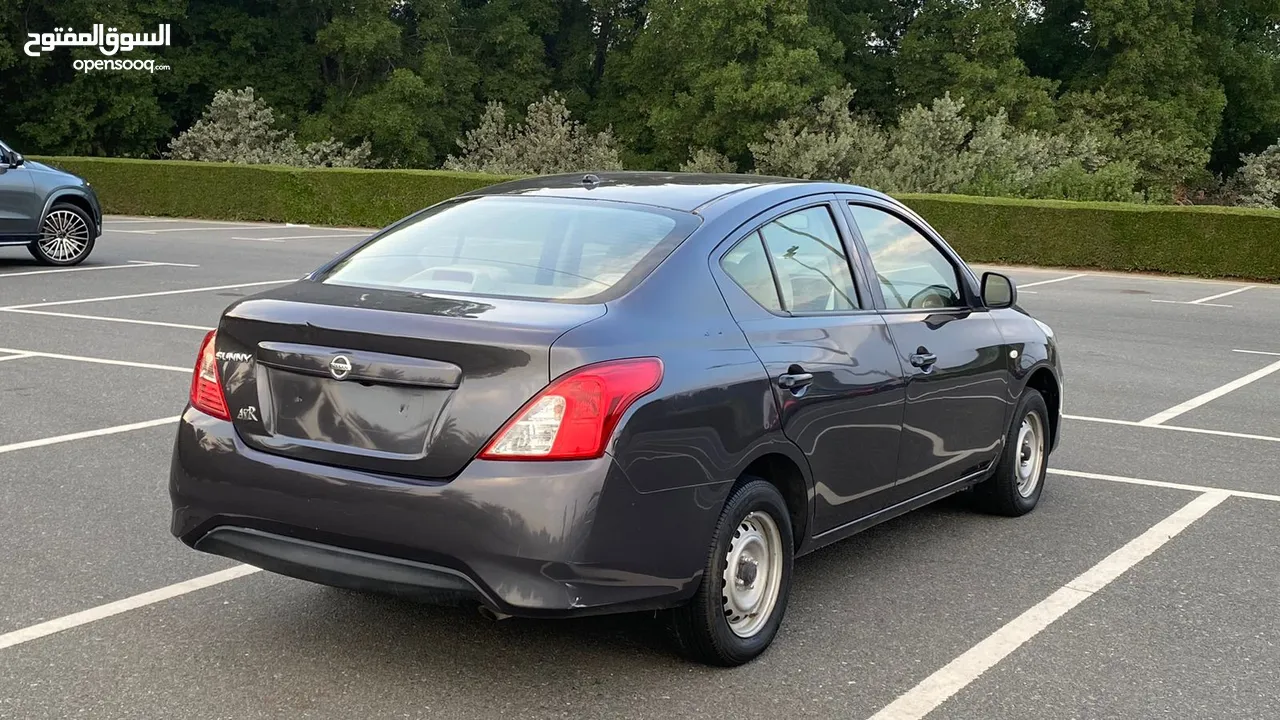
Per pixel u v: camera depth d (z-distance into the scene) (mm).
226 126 44344
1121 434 8156
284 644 4070
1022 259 25219
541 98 53875
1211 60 52375
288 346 3693
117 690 3680
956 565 5172
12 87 45125
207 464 3781
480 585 3404
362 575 3535
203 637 4117
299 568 3629
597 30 57719
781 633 4309
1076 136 45688
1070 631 4422
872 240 4969
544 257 4070
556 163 47406
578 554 3391
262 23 50344
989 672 4012
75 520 5379
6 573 4688
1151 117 48250
